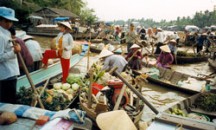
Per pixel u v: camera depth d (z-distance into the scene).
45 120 4.33
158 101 9.68
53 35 29.28
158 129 3.98
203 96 8.07
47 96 6.66
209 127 3.98
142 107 7.00
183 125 4.01
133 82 8.19
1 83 5.15
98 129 6.24
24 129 4.26
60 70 9.97
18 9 30.53
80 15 53.03
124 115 4.30
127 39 16.72
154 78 11.06
